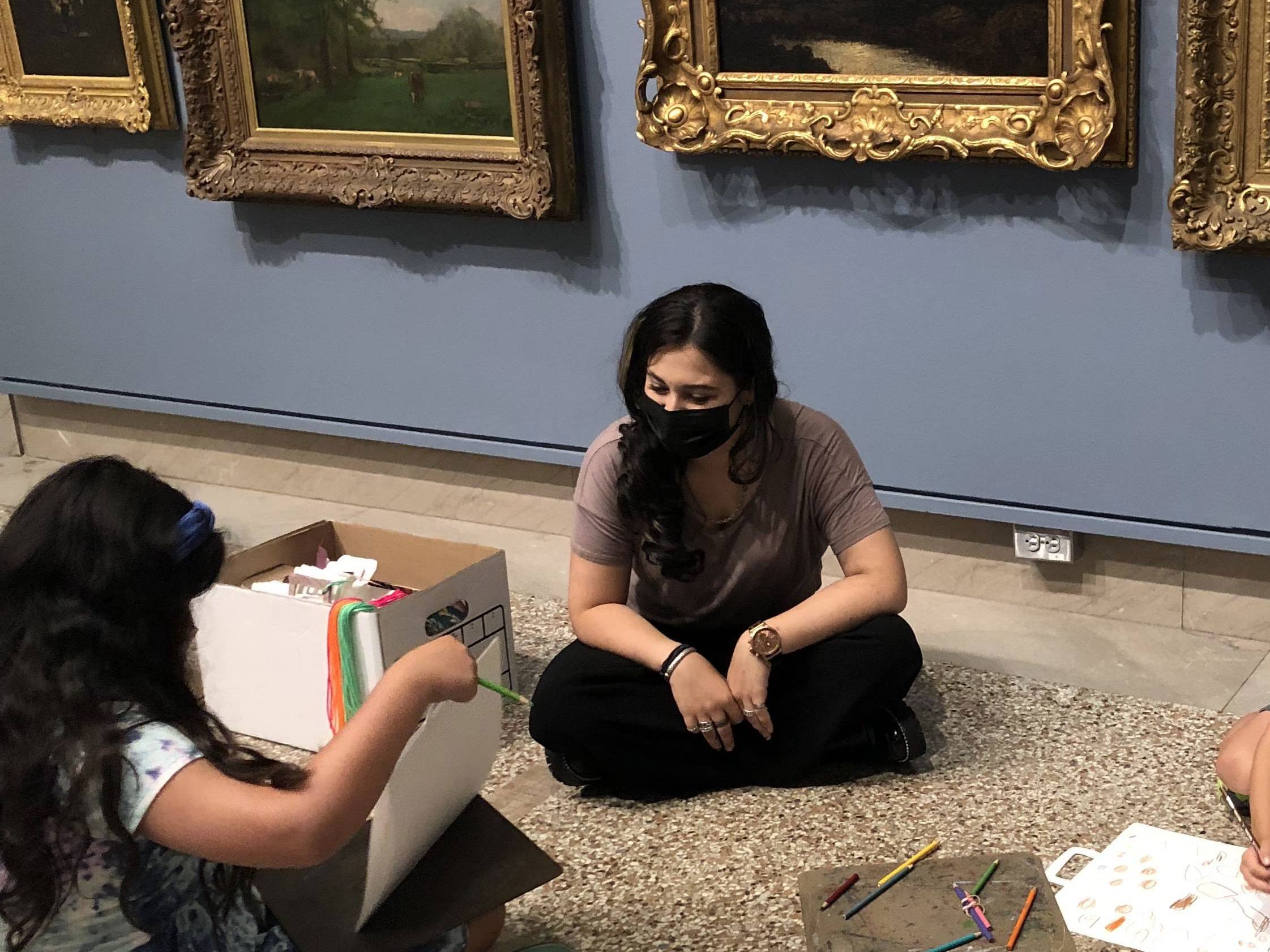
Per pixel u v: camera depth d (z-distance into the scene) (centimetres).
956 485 324
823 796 256
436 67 341
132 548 148
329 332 391
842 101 302
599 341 354
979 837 240
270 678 275
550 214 337
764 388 239
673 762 257
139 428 442
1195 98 264
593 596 256
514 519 389
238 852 150
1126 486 306
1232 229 269
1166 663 300
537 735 255
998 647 312
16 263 432
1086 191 289
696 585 258
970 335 311
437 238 366
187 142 376
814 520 258
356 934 181
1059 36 276
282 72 361
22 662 146
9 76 400
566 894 233
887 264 314
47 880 145
